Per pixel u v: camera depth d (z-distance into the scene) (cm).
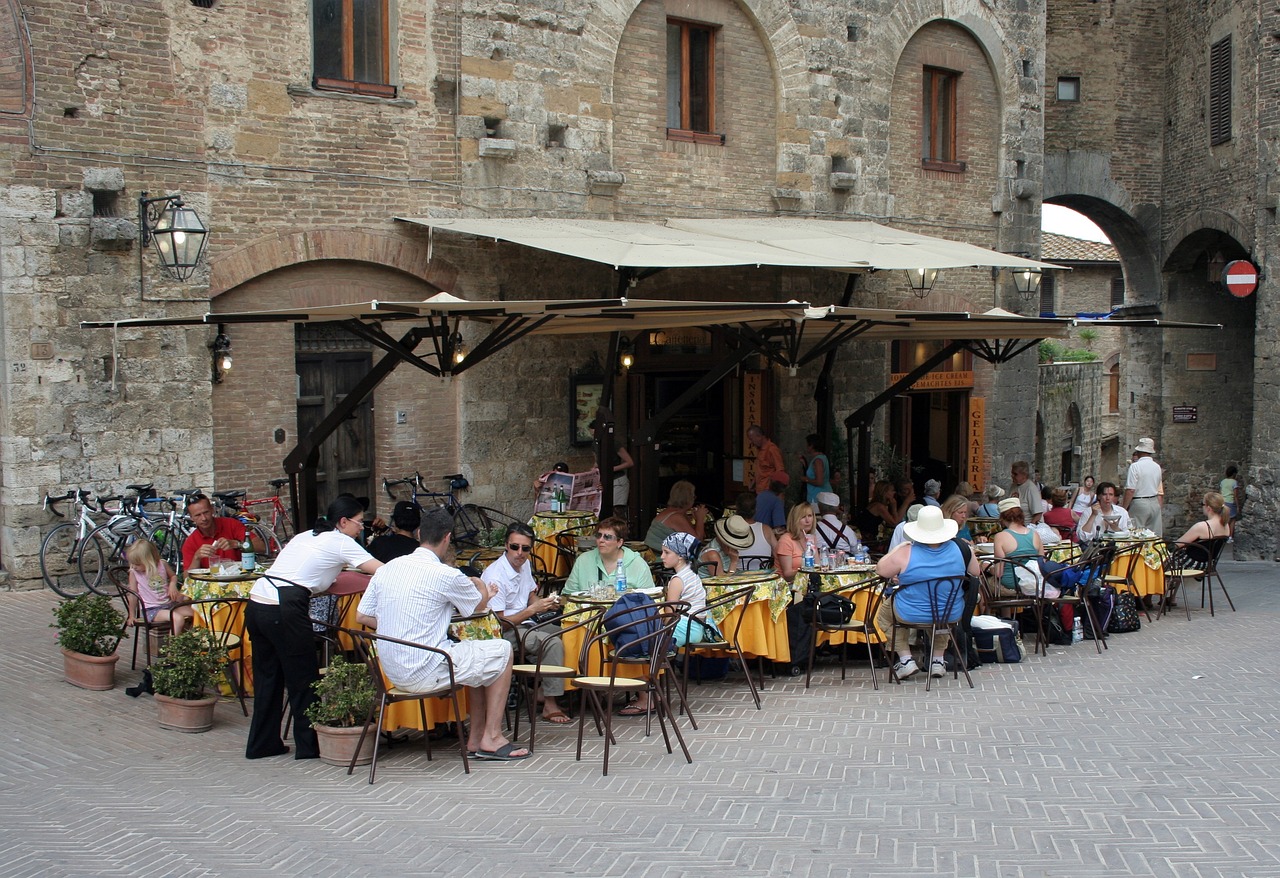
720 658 1056
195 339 1312
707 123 1820
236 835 665
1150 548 1372
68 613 970
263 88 1352
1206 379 2738
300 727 822
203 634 897
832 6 1917
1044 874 606
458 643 801
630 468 1812
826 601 1059
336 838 660
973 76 2188
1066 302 3900
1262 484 2198
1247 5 2345
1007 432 2341
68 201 1224
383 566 799
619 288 1395
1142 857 627
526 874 607
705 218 1797
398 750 841
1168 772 774
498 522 1589
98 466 1257
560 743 858
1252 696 980
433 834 666
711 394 1989
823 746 842
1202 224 2536
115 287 1257
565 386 1664
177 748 840
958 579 1023
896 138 2067
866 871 611
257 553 1309
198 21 1302
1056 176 2633
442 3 1483
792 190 1881
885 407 2155
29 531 1223
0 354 1209
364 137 1430
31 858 629
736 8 1817
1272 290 2183
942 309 2188
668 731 885
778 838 657
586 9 1612
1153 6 2658
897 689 1020
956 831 667
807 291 1980
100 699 945
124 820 689
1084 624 1260
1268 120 2180
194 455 1320
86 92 1233
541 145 1583
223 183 1329
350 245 1425
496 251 1557
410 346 1093
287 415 1401
